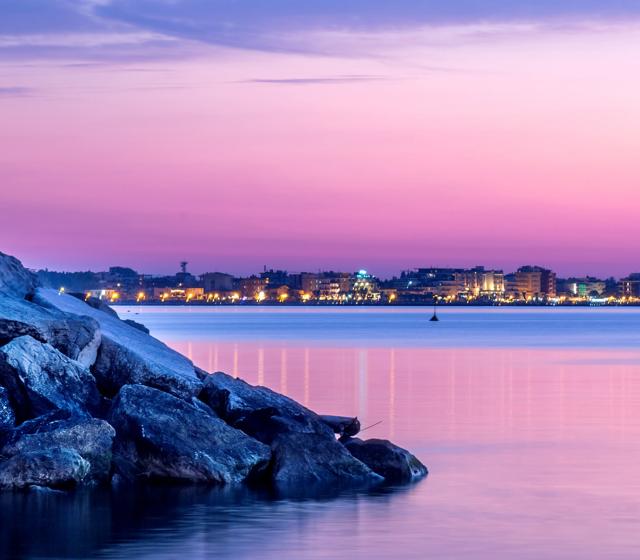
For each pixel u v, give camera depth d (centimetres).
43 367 4200
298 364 11806
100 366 4516
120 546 3128
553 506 3738
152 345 5038
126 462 4053
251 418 4331
